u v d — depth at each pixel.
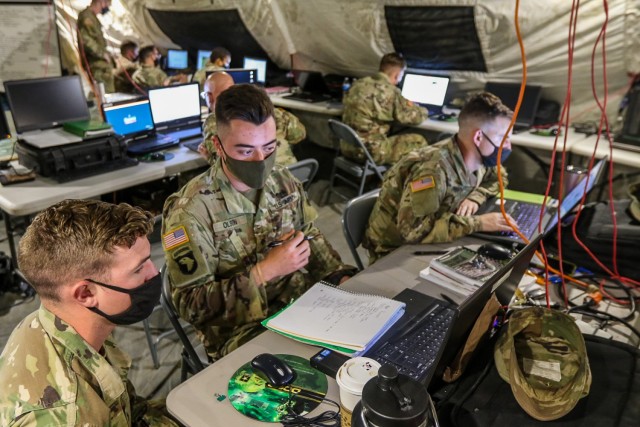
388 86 3.60
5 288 2.61
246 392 1.01
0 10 3.76
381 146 3.62
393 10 3.75
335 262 1.66
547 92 3.48
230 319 1.34
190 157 2.84
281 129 3.11
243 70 4.65
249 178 1.38
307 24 4.46
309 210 1.66
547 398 0.95
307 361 1.10
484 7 3.26
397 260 1.59
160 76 5.01
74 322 0.92
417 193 1.68
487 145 1.70
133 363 2.14
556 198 2.04
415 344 1.13
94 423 0.86
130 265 0.91
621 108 3.06
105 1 4.76
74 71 4.45
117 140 2.67
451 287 1.41
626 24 2.84
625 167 2.72
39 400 0.82
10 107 2.60
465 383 1.03
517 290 1.44
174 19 5.68
